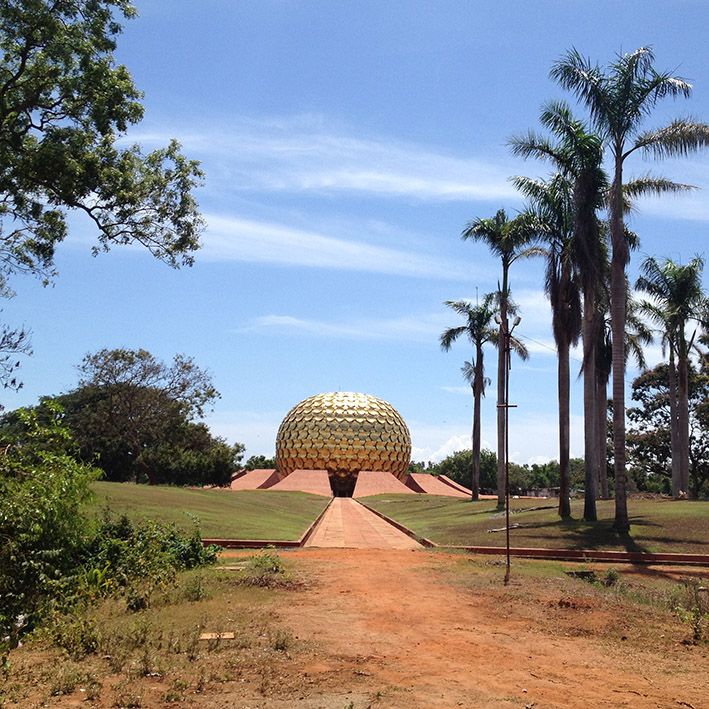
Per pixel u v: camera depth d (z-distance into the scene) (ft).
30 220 68.95
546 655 29.22
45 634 32.73
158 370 177.47
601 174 81.66
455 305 136.98
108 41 60.85
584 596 42.83
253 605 38.14
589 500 85.66
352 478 227.40
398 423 236.43
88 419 174.09
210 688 23.67
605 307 106.42
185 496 100.78
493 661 27.91
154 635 30.99
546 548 68.85
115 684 24.38
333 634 31.63
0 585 38.37
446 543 76.28
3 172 62.13
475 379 140.77
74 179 60.59
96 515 58.03
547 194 89.56
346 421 226.99
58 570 40.88
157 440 185.78
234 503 110.11
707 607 41.75
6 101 61.31
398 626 33.68
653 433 186.60
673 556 65.21
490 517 100.01
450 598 41.24
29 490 42.57
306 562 56.59
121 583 44.98
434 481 235.20
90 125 64.18
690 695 24.45
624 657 29.55
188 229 69.67
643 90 74.69
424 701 22.47
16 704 22.45
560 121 80.79
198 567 53.67
